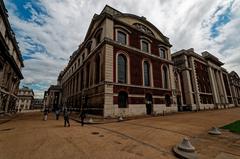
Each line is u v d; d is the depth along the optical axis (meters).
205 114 24.44
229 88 57.38
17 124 14.81
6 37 24.25
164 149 6.46
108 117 18.89
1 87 22.03
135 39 26.67
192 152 5.70
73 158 5.36
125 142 7.56
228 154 5.56
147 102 25.02
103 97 19.75
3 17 20.53
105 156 5.56
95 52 25.73
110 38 22.42
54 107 58.34
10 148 6.54
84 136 8.92
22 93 85.50
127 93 22.11
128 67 23.48
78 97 33.09
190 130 10.73
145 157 5.49
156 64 29.11
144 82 25.66
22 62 41.62
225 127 11.45
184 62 40.09
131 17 27.66
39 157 5.46
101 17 25.27
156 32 32.53
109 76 20.56
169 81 30.61
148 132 10.10
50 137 8.64
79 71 35.88
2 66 21.17
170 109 28.39
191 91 37.94
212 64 50.59
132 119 18.33
